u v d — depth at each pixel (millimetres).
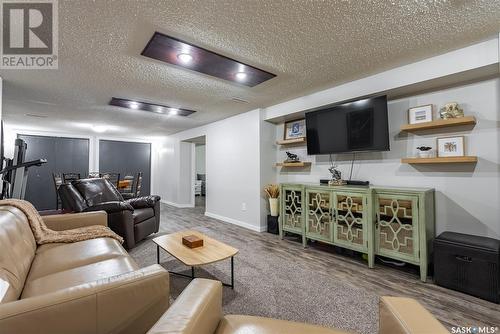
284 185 3605
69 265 1596
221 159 5055
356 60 2402
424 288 2145
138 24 1796
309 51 2217
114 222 3035
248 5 1602
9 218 1668
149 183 7934
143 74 2689
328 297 2002
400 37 2000
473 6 1630
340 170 3465
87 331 900
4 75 2689
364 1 1576
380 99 2713
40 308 816
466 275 2029
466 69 2158
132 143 7633
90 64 2436
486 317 1722
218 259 1974
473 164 2365
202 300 882
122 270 1509
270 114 4059
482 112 2312
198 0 1551
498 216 2230
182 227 4406
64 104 3873
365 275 2418
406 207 2410
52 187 6348
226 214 4906
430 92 2635
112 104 3871
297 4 1598
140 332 1025
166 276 1106
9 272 1246
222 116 4742
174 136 6988
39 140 6258
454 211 2469
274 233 3920
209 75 2727
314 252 3080
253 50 2189
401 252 2430
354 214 2783
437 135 2578
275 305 1887
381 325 933
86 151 6895
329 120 3199
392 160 2924
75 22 1768
